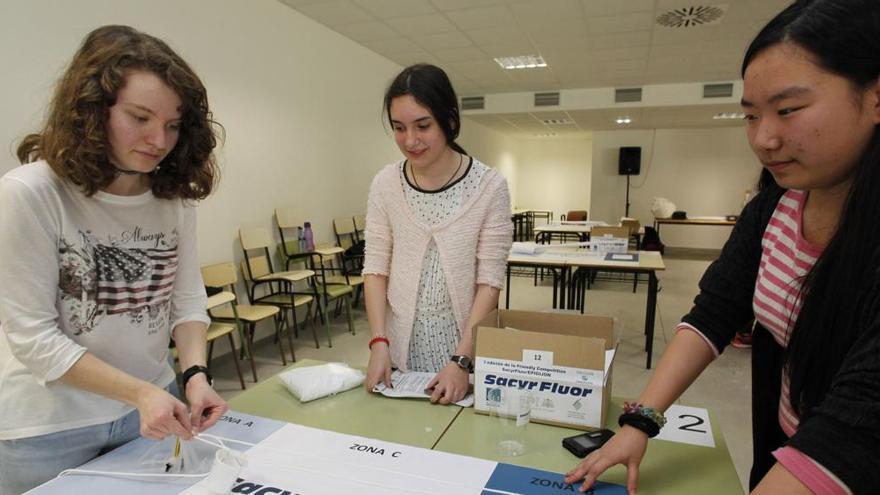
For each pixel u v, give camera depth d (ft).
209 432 3.16
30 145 2.98
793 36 1.72
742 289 2.85
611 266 12.30
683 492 2.57
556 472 2.73
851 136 1.75
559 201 41.73
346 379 3.84
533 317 3.80
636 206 32.94
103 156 2.72
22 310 2.65
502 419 3.34
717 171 31.07
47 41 8.27
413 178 4.33
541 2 13.46
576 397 3.21
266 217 13.25
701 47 17.17
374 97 18.28
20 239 2.61
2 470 2.98
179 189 3.26
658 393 2.78
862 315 1.87
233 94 12.00
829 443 1.63
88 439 3.08
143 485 2.64
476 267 4.31
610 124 30.22
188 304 3.64
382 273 4.52
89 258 2.95
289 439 3.09
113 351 3.16
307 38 14.56
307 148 14.78
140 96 2.58
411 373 4.17
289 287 13.43
